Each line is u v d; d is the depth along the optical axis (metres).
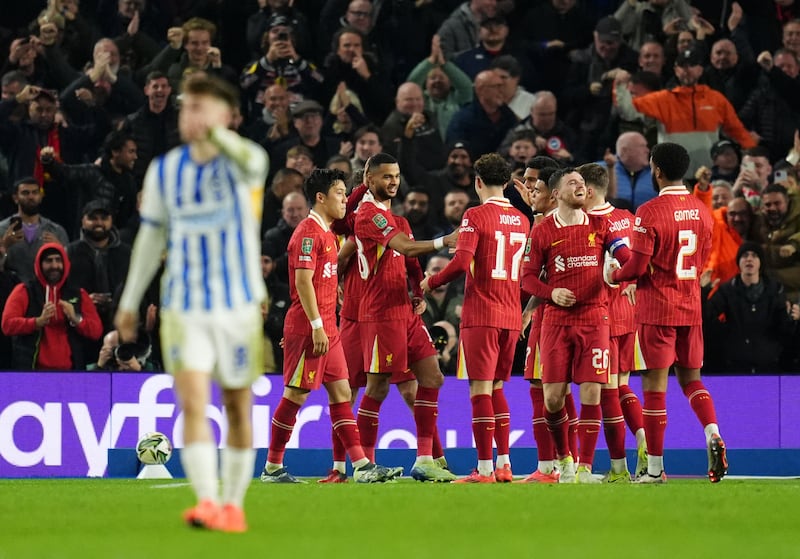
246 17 62.47
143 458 42.69
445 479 35.88
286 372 35.84
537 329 37.09
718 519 21.94
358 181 39.88
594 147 58.25
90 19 62.16
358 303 37.47
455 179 55.16
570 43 62.19
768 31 62.84
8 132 55.22
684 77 57.94
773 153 59.56
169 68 58.53
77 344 47.84
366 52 60.09
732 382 45.91
